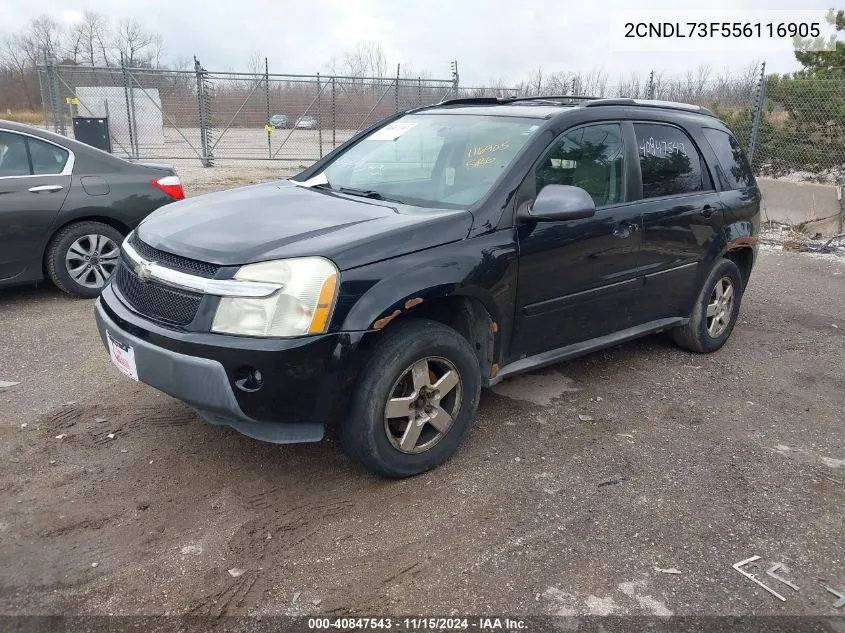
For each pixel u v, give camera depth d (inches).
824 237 406.6
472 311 145.3
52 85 685.3
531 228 145.4
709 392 184.1
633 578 109.6
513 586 106.7
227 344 113.3
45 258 233.8
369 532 118.3
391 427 132.3
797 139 473.1
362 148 182.9
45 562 108.5
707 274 198.1
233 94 733.3
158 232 134.2
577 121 160.1
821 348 223.6
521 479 136.6
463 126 167.0
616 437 156.1
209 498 126.5
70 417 154.3
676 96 553.6
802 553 118.0
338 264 118.0
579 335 165.5
